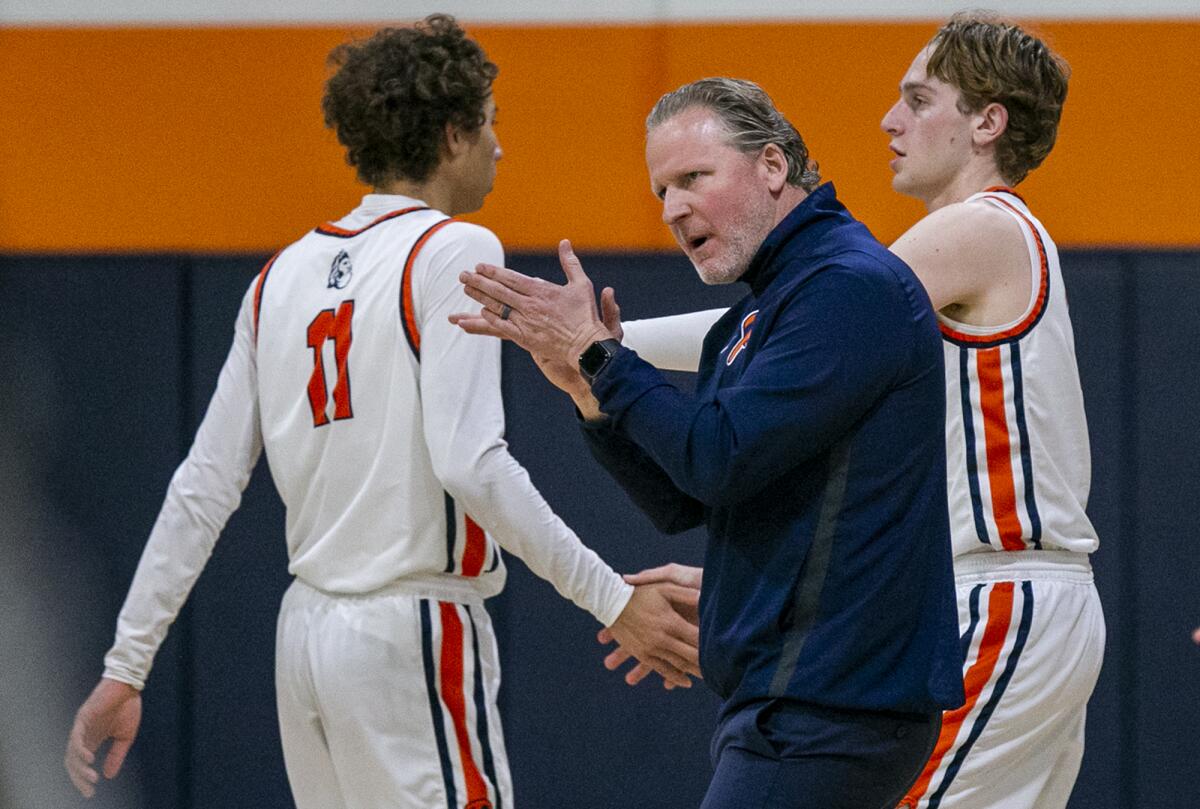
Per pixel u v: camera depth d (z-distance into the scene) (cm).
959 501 827
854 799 651
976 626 814
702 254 702
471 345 847
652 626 866
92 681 1356
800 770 647
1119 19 1418
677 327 991
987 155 889
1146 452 1321
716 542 694
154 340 1372
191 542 927
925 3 1422
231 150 1455
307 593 889
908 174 904
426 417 844
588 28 1438
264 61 1453
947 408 830
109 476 1367
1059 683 816
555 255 1357
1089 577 849
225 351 1371
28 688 1355
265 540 1354
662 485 759
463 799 854
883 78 1420
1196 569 1313
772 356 644
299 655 877
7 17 1462
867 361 636
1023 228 835
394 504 861
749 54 1429
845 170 1422
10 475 1366
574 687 1341
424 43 920
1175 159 1414
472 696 870
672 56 1434
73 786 1352
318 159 1452
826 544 650
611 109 1439
